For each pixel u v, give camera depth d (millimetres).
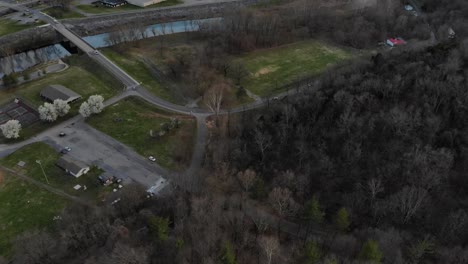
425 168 124625
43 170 159500
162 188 148750
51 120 185625
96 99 188250
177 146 172625
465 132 138375
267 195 132625
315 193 130875
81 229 123062
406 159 130750
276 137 154500
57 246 120875
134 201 134375
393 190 125750
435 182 123000
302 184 130875
